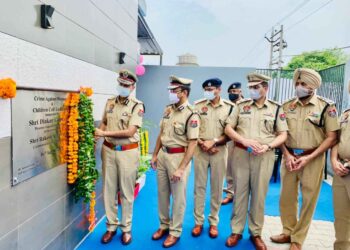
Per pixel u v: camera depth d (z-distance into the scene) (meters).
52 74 2.15
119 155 2.80
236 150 2.87
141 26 6.52
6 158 1.72
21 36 1.78
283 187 2.90
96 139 2.93
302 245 2.88
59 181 2.39
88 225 3.07
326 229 3.39
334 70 6.18
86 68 2.75
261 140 2.68
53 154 2.26
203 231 3.24
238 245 2.95
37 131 2.02
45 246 2.22
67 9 2.35
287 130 2.67
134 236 3.09
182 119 2.69
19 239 1.88
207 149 2.99
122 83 2.71
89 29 2.80
